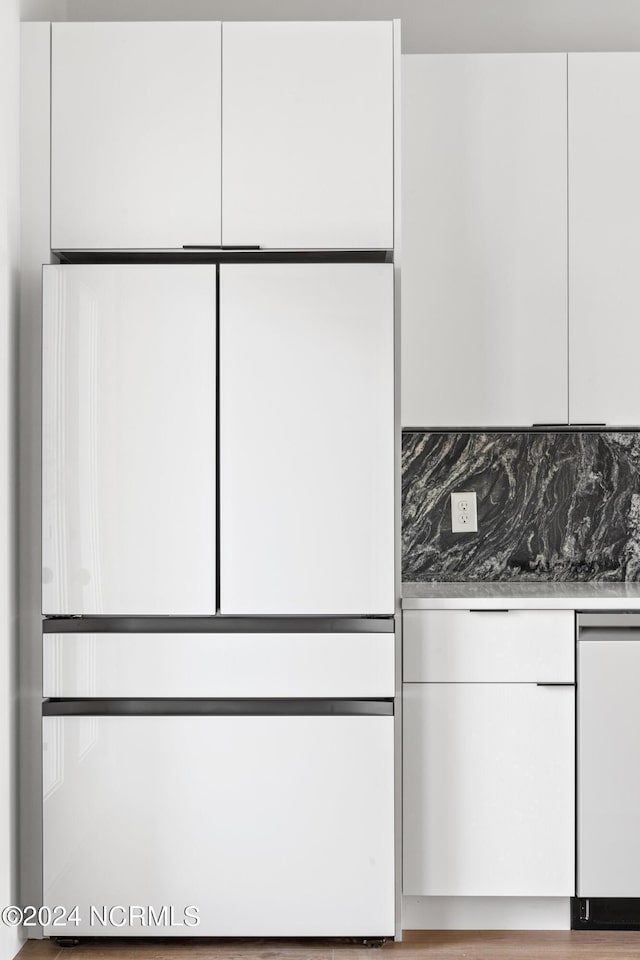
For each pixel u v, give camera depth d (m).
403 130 2.70
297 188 2.36
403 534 2.96
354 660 2.33
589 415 2.71
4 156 2.27
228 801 2.33
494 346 2.71
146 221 2.36
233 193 2.36
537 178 2.70
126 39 2.36
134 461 2.33
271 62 2.36
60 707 2.33
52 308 2.32
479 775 2.43
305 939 2.41
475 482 2.96
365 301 2.32
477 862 2.43
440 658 2.43
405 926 2.49
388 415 2.32
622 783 2.42
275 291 2.32
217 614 2.34
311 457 2.33
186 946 2.37
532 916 2.50
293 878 2.33
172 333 2.32
